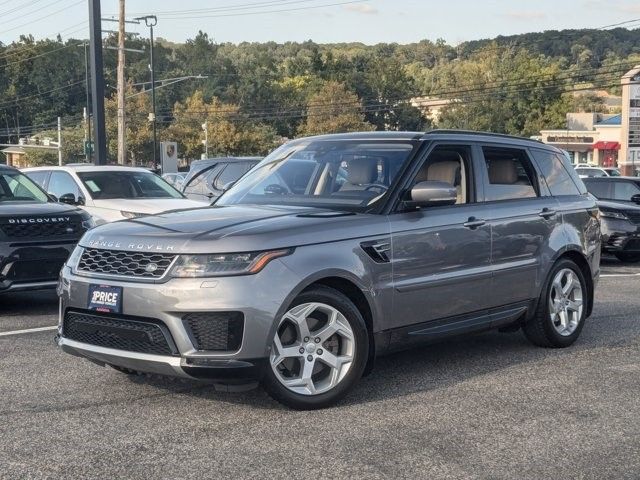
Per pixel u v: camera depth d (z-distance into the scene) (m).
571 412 5.41
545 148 7.61
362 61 122.94
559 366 6.69
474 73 100.62
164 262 5.06
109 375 6.28
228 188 6.90
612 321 8.78
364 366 5.55
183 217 5.66
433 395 5.79
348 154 6.47
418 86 121.88
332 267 5.34
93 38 20.17
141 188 12.79
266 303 5.02
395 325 5.82
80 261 5.47
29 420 5.19
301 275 5.17
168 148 34.91
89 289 5.28
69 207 9.59
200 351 4.99
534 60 99.56
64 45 119.50
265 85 121.00
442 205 6.22
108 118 79.81
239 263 5.02
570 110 96.50
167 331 5.01
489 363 6.78
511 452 4.66
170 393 5.78
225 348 4.99
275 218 5.50
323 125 92.44
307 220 5.46
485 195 6.71
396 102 112.69
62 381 6.11
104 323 5.27
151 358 5.05
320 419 5.21
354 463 4.46
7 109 116.88
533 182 7.27
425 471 4.36
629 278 12.97
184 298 4.95
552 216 7.22
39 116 115.62
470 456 4.59
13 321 8.69
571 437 4.92
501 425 5.13
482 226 6.48
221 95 121.19
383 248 5.71
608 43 139.12
